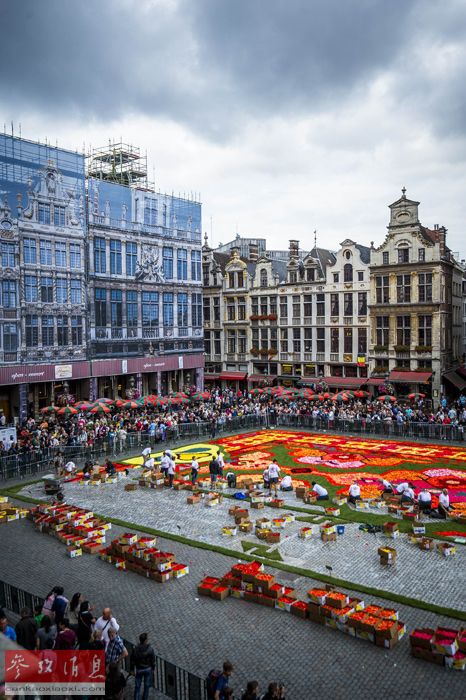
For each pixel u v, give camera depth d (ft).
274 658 49.57
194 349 217.56
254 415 166.30
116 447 135.54
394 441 140.36
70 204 172.24
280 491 100.32
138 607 59.52
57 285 169.89
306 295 211.20
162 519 86.89
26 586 64.90
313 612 55.57
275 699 38.60
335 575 65.26
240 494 96.48
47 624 47.91
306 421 161.48
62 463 119.55
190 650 51.11
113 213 185.78
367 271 195.21
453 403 176.96
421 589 61.41
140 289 195.62
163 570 66.80
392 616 53.42
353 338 200.85
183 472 115.03
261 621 56.03
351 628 52.85
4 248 155.84
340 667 48.01
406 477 106.11
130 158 229.86
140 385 196.34
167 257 205.36
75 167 173.06
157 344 202.39
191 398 177.37
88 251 178.29
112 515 89.61
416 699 43.62
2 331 156.46
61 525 82.17
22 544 78.79
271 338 223.10
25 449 120.47
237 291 230.48
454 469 111.24
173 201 206.69
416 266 184.34
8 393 164.14
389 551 67.77
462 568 66.54
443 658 47.73
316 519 84.48
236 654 50.39
